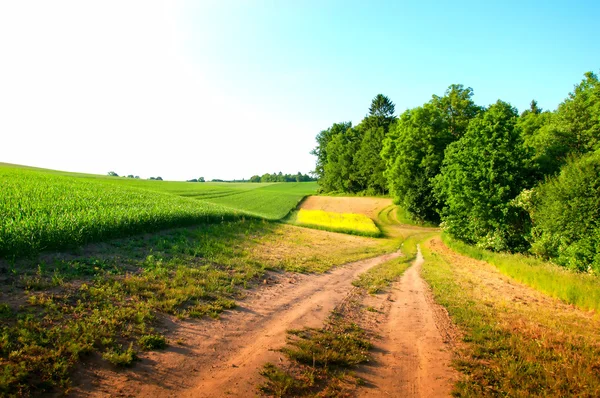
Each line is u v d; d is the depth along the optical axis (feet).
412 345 24.12
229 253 50.39
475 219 97.50
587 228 65.05
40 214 42.80
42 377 15.56
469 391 17.46
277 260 51.37
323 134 346.13
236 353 20.81
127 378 16.74
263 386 17.16
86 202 60.08
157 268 34.35
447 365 20.85
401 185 166.40
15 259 29.66
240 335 23.57
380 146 257.14
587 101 111.86
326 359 20.36
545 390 17.34
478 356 22.16
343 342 23.47
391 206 196.24
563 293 41.24
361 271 54.80
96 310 22.40
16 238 30.30
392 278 50.49
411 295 39.88
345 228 123.44
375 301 36.27
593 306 36.14
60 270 28.91
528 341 24.49
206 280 34.40
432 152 158.71
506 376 19.01
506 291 44.80
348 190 294.87
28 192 65.62
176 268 36.76
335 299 35.37
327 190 313.73
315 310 30.76
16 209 43.88
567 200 69.15
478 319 29.60
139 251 41.24
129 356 18.04
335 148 308.19
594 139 107.24
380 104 311.47
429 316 31.32
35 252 31.45
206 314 26.27
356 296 37.60
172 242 49.96
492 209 92.38
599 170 66.64
